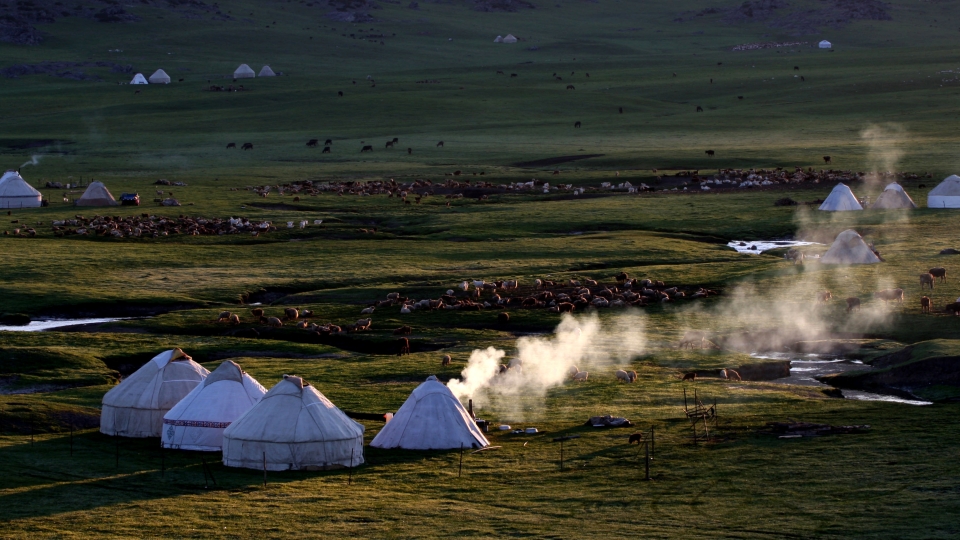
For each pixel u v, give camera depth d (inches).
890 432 1857.8
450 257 4503.0
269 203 6264.8
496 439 1936.5
